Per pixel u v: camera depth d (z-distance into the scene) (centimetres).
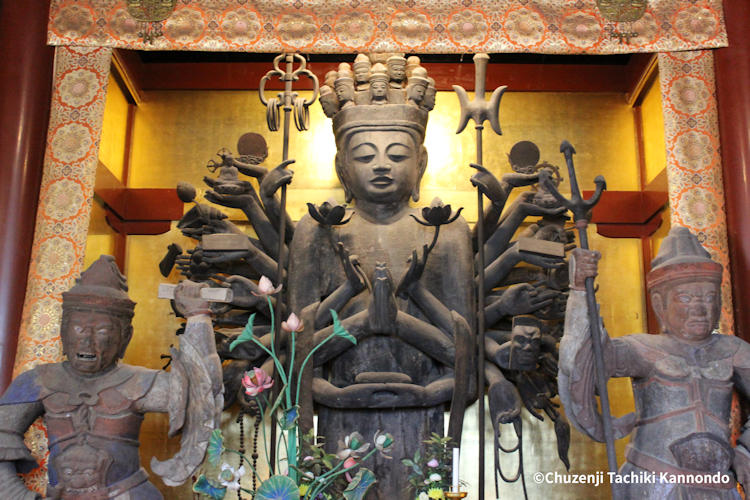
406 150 890
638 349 645
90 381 650
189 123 1097
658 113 1033
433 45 879
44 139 849
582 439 959
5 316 786
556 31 878
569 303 632
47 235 812
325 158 1084
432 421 820
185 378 625
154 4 849
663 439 618
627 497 621
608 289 1041
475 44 877
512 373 883
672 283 656
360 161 891
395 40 883
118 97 1059
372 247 874
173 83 1101
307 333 812
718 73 870
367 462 797
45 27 862
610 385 1001
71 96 856
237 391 859
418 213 902
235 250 880
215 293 643
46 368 657
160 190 1059
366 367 835
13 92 840
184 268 910
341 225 887
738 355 645
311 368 808
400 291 848
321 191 1066
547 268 899
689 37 870
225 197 902
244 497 921
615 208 1060
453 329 830
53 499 612
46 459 754
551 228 926
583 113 1107
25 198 820
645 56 1044
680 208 836
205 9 880
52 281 797
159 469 609
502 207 875
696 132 857
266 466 934
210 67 1105
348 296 836
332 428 814
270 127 854
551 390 888
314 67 1105
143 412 656
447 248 875
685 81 873
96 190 979
